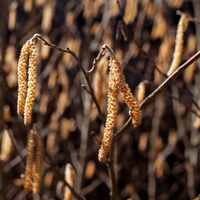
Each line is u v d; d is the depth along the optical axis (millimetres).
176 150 1892
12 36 1442
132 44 1311
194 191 1508
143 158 1880
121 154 1844
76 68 1730
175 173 1789
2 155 674
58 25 1689
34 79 497
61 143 1840
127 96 483
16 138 1644
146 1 1206
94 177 1790
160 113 1438
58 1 1678
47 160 584
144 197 1861
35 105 1317
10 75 1126
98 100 596
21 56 497
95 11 1309
